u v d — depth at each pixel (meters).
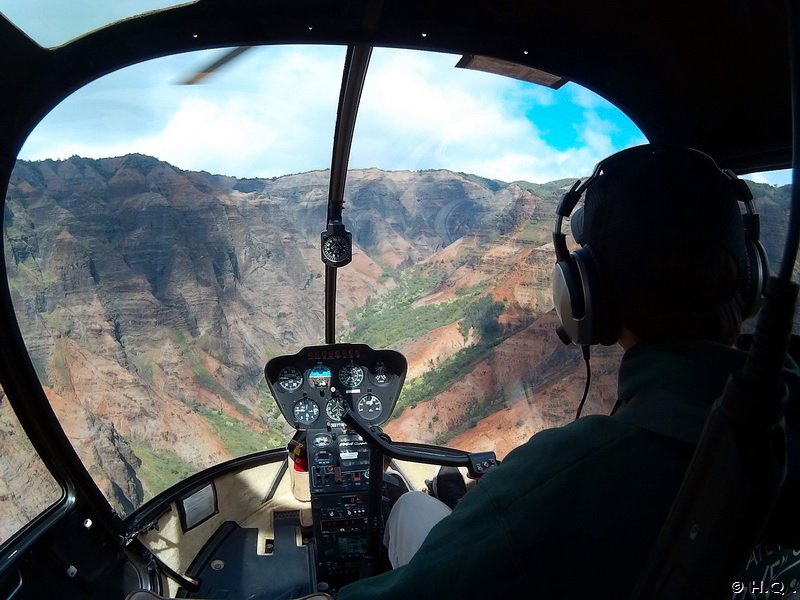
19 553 0.95
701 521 0.26
